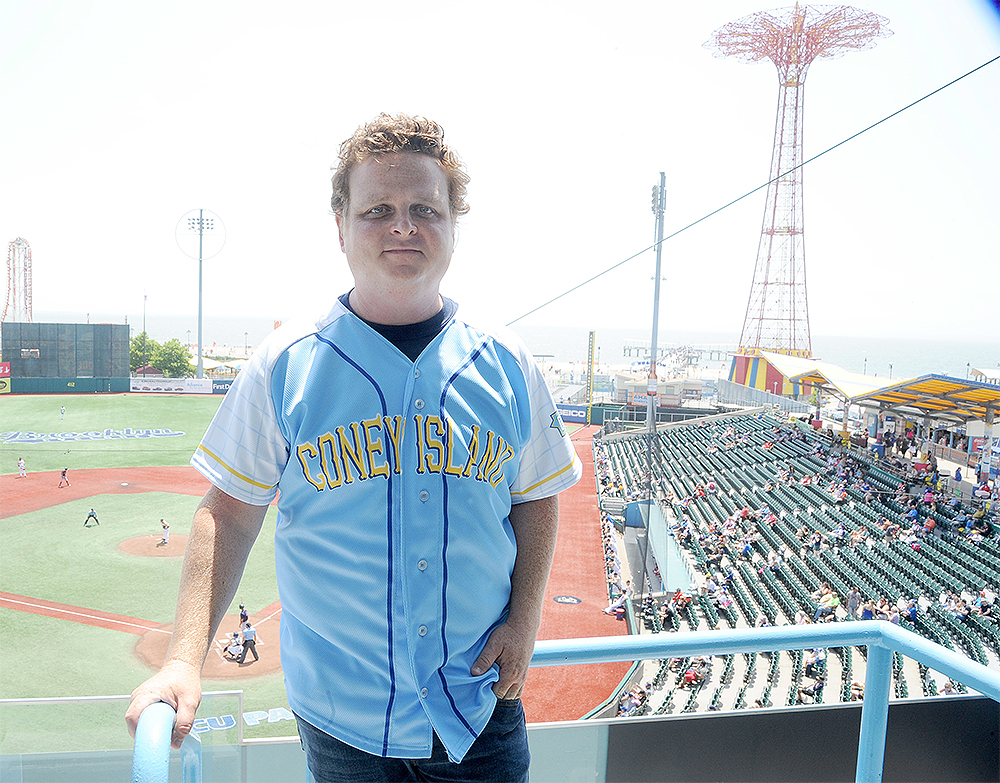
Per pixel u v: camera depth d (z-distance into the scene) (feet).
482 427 3.48
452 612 3.39
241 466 3.35
